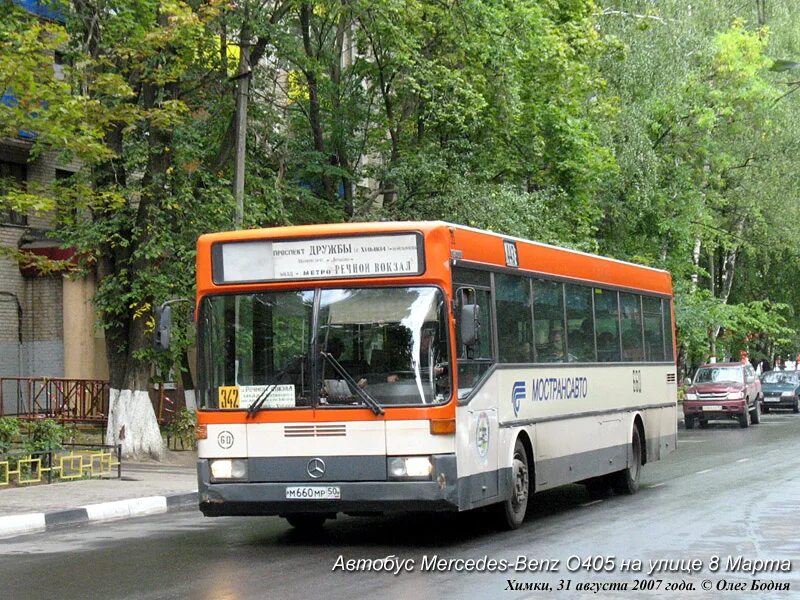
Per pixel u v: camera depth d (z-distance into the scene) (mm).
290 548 13227
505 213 30062
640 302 20766
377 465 12539
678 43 42094
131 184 24719
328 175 32406
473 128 31297
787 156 50531
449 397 12602
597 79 36562
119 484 20672
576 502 18391
